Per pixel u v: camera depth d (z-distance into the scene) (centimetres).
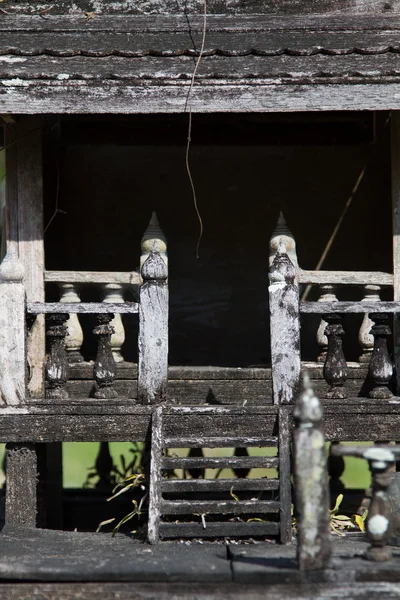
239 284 1001
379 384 725
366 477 1440
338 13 805
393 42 751
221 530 650
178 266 1002
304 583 546
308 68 725
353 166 1003
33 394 769
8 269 708
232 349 996
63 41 762
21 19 795
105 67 730
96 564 577
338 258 998
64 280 794
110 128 997
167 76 717
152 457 674
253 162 1007
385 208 959
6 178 791
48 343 813
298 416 548
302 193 1004
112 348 820
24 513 714
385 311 705
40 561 585
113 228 996
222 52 741
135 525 867
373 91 711
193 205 1005
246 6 811
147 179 1002
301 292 995
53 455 939
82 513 935
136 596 559
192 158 1005
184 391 802
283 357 701
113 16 800
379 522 562
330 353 720
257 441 684
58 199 985
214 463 672
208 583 555
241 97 714
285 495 657
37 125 789
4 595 562
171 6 807
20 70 722
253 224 1004
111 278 798
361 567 550
